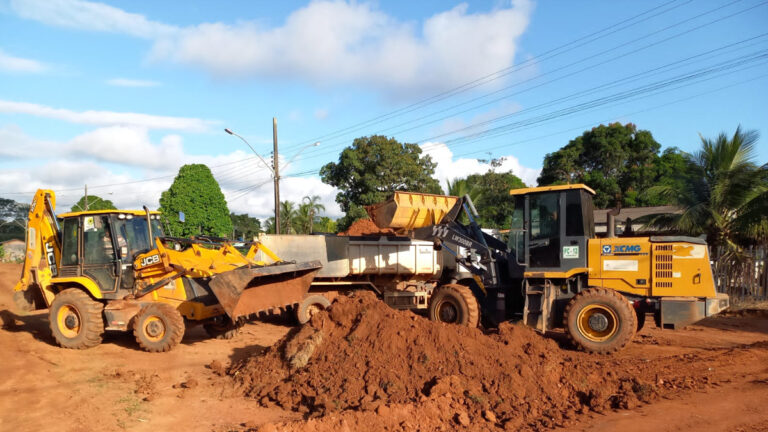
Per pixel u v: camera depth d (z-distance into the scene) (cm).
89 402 645
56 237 1051
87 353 914
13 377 736
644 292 925
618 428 566
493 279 1073
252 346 1006
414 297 1345
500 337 842
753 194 1593
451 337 752
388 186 2878
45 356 871
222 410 638
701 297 893
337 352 740
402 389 659
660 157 3941
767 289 1545
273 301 961
